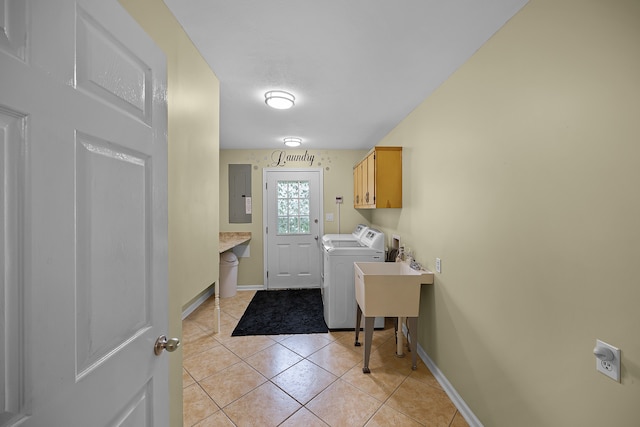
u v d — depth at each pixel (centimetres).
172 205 124
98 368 62
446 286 186
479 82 151
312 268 422
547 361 108
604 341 87
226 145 396
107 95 66
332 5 119
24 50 46
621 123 82
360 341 254
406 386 188
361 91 208
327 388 185
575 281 96
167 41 120
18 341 46
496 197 137
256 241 418
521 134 121
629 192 80
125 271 72
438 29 135
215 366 212
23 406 46
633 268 79
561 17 101
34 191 48
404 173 266
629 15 80
